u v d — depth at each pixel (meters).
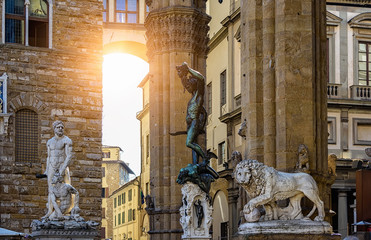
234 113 48.62
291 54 17.78
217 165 53.53
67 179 26.22
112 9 49.22
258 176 15.01
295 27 17.86
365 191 30.69
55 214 25.45
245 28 18.67
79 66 36.47
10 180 34.53
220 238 51.16
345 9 45.97
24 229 34.50
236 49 49.81
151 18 34.25
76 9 36.72
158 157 33.88
